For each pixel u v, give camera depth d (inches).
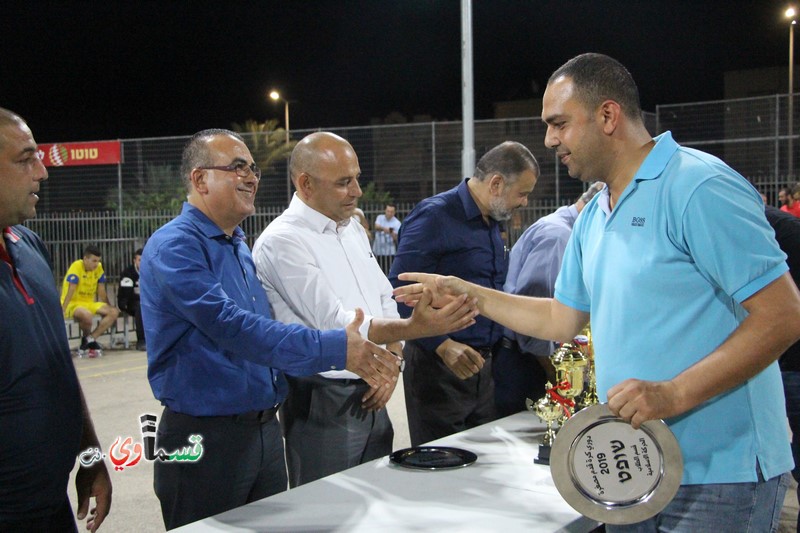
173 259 95.7
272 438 106.0
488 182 142.0
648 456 69.6
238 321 91.8
